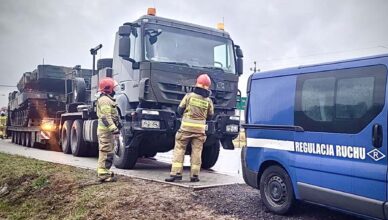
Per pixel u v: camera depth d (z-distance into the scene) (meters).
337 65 5.14
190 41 9.19
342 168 4.87
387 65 4.56
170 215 5.82
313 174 5.23
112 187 7.25
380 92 4.57
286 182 5.68
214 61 9.39
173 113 8.53
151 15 8.98
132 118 8.51
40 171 9.14
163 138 9.07
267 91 6.09
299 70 5.65
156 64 8.55
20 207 7.93
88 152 12.31
